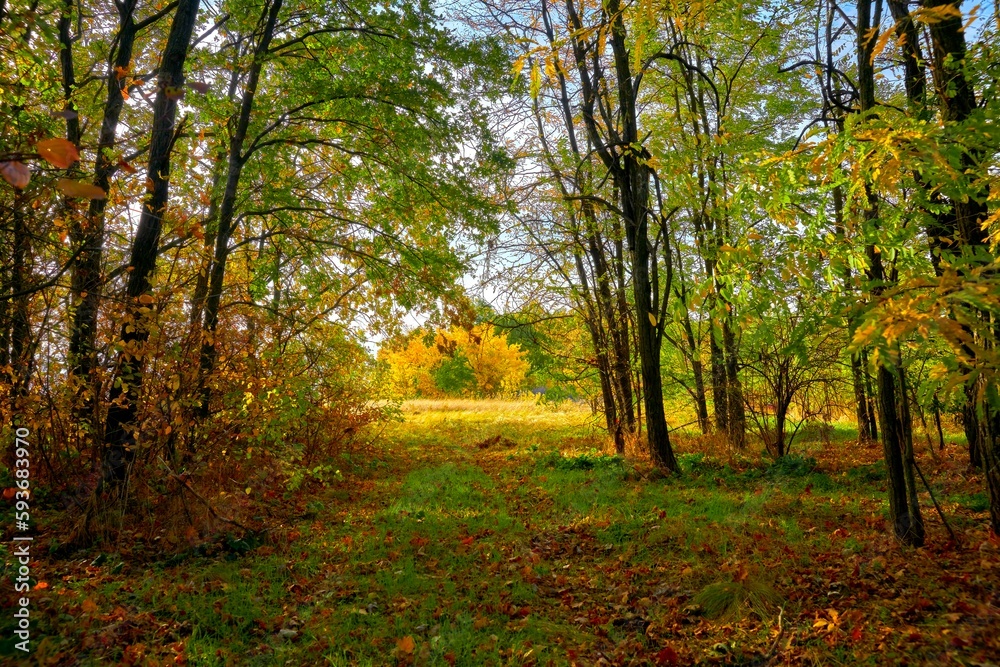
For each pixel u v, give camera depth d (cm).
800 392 1148
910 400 612
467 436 1573
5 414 594
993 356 230
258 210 918
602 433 1481
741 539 587
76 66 943
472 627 421
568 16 991
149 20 791
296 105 925
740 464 1038
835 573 483
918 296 249
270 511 721
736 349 1051
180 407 627
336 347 979
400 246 963
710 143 577
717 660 370
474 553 574
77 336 644
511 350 3055
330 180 1033
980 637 352
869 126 319
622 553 573
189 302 674
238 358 728
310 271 1023
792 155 358
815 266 356
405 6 898
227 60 857
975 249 355
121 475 595
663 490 853
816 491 813
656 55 835
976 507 668
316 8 890
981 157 344
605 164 1007
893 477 550
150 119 929
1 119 362
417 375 3275
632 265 993
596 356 1252
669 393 1354
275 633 415
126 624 406
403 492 865
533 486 892
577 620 436
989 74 427
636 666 371
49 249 521
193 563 531
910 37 538
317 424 1005
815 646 371
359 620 432
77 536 548
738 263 355
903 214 380
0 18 409
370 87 910
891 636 371
